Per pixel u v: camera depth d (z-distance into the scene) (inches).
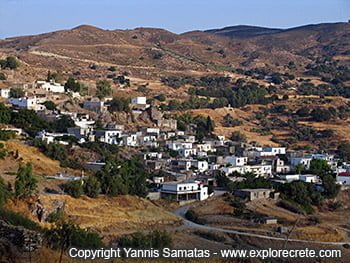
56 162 4392.2
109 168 4126.5
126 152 5172.2
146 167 4867.1
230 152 5856.3
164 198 4266.7
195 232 3472.0
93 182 3786.9
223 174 4832.7
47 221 3021.7
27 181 3203.7
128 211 3683.6
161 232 2962.6
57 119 5447.8
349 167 5605.3
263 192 4434.1
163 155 5324.8
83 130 5275.6
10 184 3270.2
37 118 5187.0
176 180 4589.1
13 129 4825.3
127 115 6284.5
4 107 5078.7
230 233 3523.6
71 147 4739.2
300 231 3752.5
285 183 4633.4
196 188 4357.8
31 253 1804.9
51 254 1915.6
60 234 2140.7
